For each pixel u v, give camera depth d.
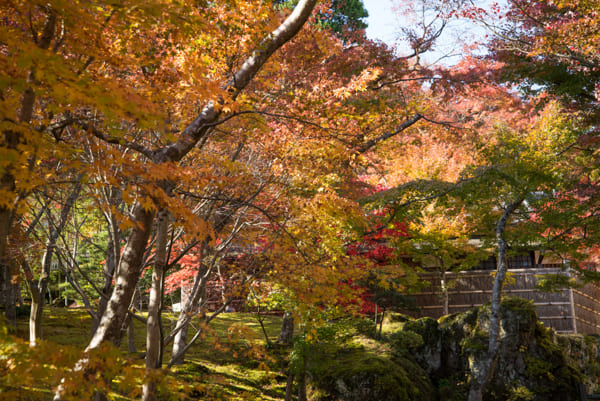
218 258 10.62
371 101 12.06
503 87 20.11
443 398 16.95
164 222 7.36
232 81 7.43
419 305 23.67
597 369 20.44
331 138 10.06
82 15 4.20
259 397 13.74
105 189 8.75
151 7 4.19
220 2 7.05
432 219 20.36
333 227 11.01
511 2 14.52
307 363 14.12
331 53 12.54
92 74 5.44
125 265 6.54
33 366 4.06
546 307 22.53
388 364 15.62
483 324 18.45
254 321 22.23
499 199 16.45
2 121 4.26
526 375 17.25
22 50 3.78
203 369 14.62
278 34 7.48
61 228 9.80
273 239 10.04
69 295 23.00
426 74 14.18
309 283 9.80
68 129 8.27
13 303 12.33
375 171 23.64
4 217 4.42
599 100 14.01
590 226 15.65
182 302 15.10
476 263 21.67
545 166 15.52
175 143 6.86
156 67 6.26
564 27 12.60
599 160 15.37
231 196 9.51
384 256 16.91
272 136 9.41
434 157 22.09
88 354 4.52
